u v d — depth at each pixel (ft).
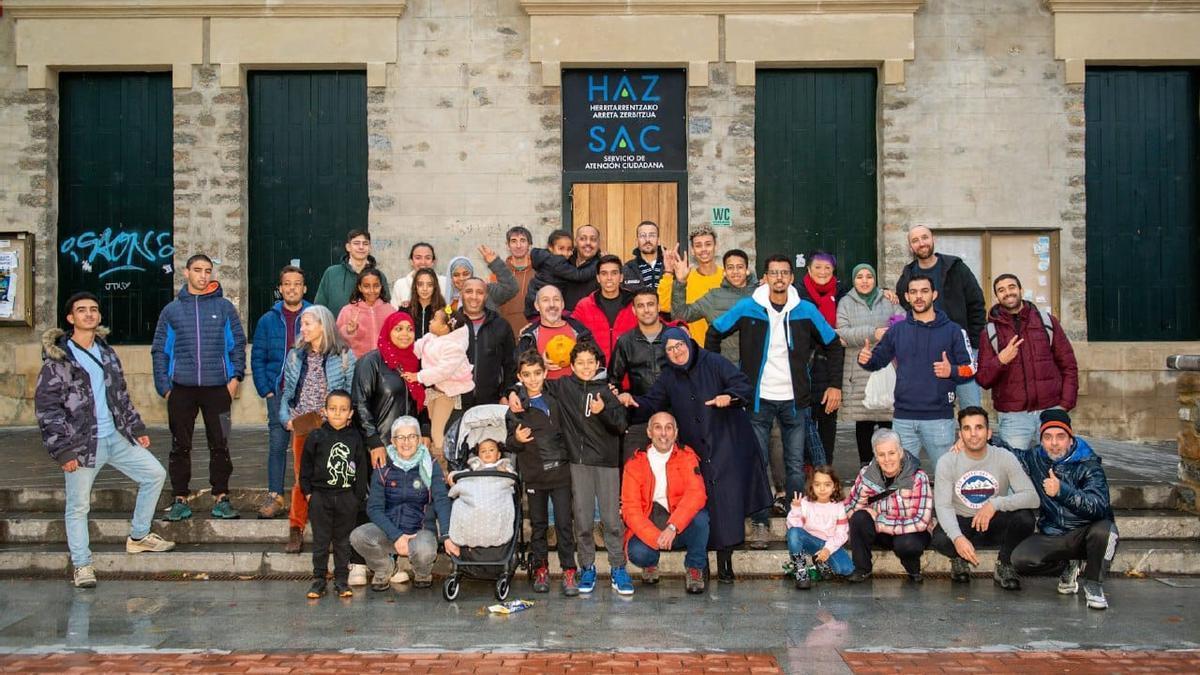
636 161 38.17
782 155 38.58
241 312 38.17
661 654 17.63
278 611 20.49
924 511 22.31
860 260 38.47
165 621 19.80
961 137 37.68
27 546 24.36
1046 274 37.91
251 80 38.88
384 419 22.45
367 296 25.95
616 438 21.89
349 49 37.83
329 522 21.66
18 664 17.24
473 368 23.85
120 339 38.86
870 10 37.47
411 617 20.04
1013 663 17.15
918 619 19.76
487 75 37.83
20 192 38.11
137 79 38.93
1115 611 20.33
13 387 38.24
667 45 37.52
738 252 25.21
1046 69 37.70
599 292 25.36
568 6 37.40
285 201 38.96
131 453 23.16
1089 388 37.60
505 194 37.83
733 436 22.35
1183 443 26.00
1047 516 21.63
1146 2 37.45
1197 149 38.78
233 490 25.90
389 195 37.88
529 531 24.54
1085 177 38.14
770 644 18.20
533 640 18.51
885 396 25.08
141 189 38.93
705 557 21.93
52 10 37.65
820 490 22.49
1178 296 38.70
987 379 23.93
